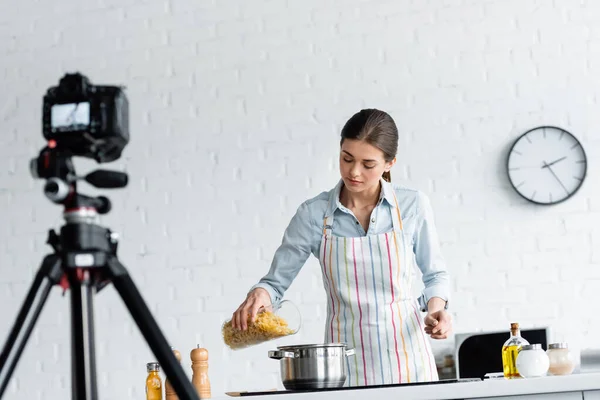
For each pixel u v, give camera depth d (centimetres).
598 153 431
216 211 468
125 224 476
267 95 469
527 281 430
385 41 457
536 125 438
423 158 446
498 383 228
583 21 439
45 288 144
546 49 441
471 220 438
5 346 140
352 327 293
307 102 464
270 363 450
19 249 486
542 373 249
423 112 449
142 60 486
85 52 493
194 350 286
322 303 445
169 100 479
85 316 146
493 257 434
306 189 460
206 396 282
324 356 252
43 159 148
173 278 467
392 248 294
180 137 477
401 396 231
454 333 430
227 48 477
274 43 471
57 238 151
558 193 430
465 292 434
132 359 466
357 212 301
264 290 288
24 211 489
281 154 464
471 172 441
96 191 477
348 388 240
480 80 446
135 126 481
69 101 149
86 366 145
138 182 477
